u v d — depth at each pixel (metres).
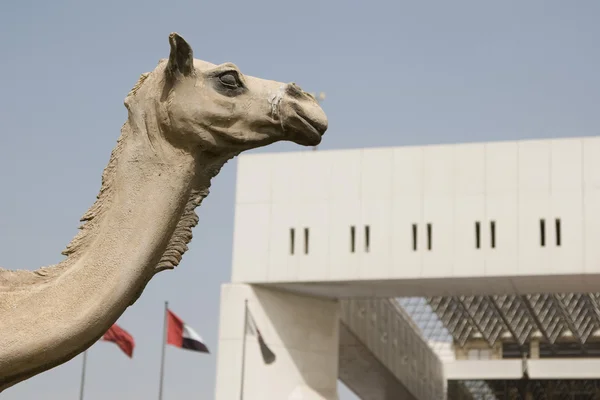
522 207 42.09
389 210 43.50
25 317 7.49
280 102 8.15
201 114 8.00
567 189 41.78
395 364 59.53
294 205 44.59
